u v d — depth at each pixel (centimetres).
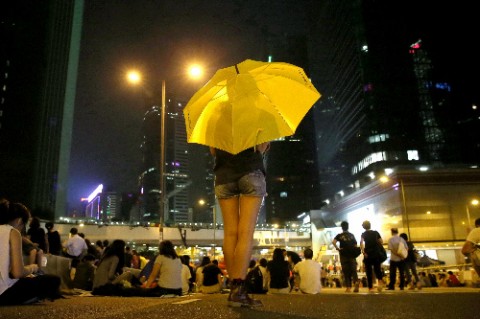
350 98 9375
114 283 898
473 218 3709
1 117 8619
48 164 9525
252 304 326
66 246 1337
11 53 9038
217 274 1291
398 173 3769
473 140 8125
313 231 5831
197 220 15300
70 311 304
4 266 415
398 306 320
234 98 347
